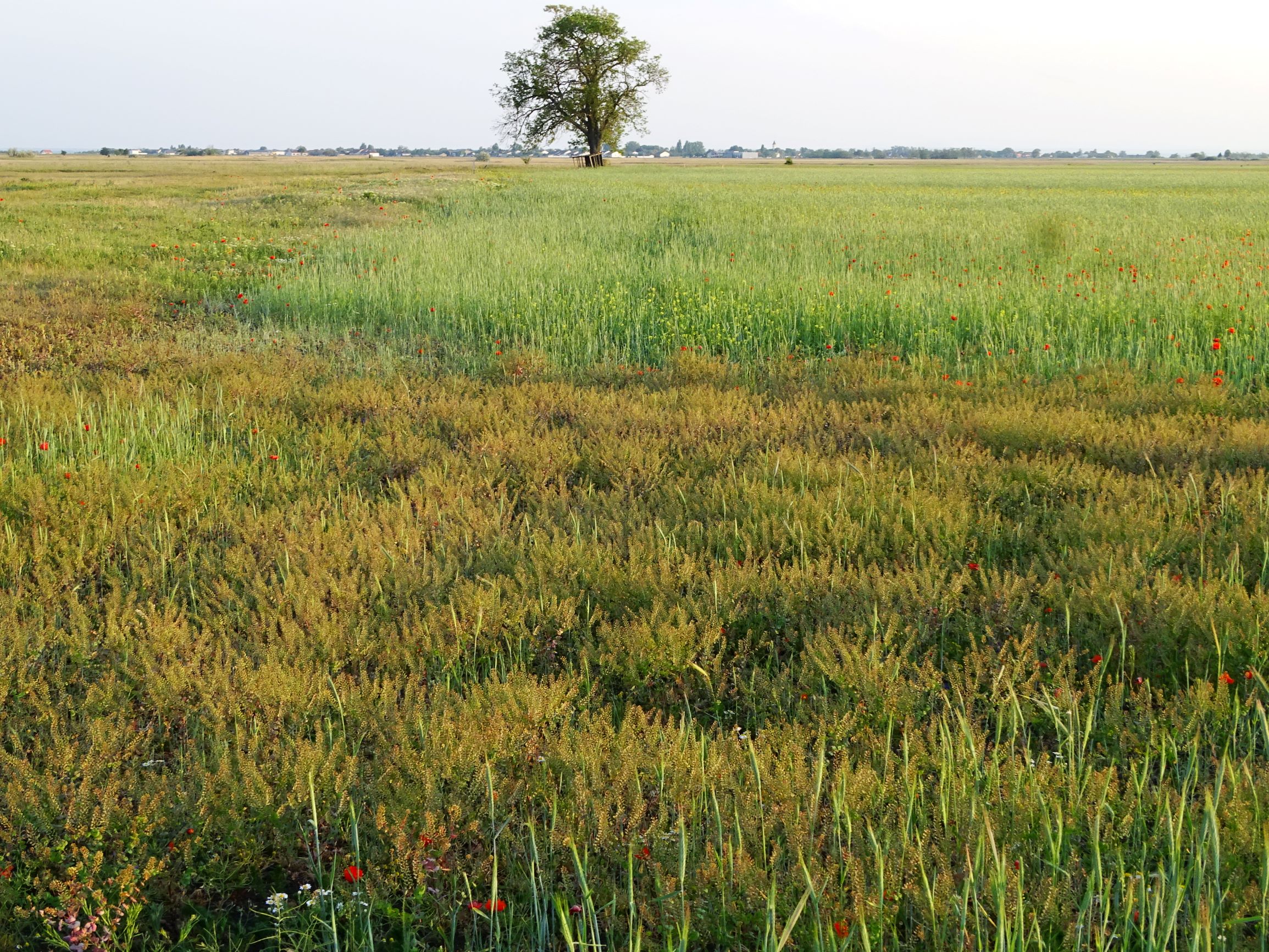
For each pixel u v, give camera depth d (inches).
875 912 96.2
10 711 143.9
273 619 165.5
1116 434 260.4
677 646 151.2
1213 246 631.8
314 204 1111.0
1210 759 128.6
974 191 1592.0
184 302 522.9
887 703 136.6
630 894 95.9
